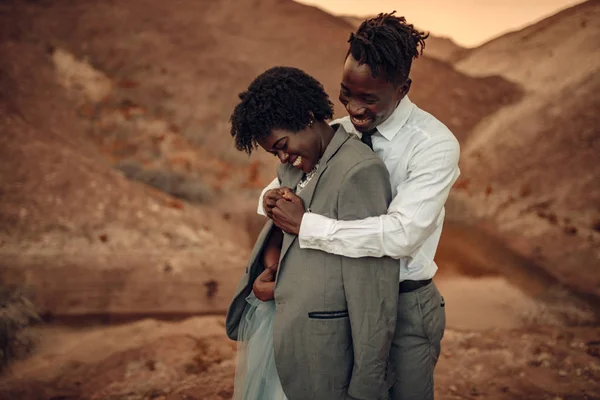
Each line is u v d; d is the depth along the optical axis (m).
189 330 4.78
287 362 2.11
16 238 5.73
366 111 2.03
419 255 2.27
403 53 1.98
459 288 5.51
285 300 2.13
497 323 4.95
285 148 2.07
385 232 1.98
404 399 2.35
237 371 2.50
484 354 4.43
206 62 8.43
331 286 2.06
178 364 4.25
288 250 2.14
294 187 2.25
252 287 2.42
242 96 2.09
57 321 4.85
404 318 2.29
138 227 6.08
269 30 9.01
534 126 7.62
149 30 8.70
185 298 5.23
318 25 9.15
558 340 4.67
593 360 4.36
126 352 4.41
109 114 7.58
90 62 8.20
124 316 4.97
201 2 9.19
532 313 5.12
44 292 5.14
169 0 9.09
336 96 8.21
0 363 4.28
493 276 5.74
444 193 2.10
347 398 2.14
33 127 7.07
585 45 8.15
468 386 4.00
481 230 6.54
